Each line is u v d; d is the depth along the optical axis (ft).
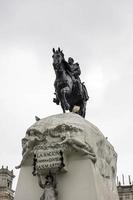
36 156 21.62
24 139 23.17
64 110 26.08
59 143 21.52
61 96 26.48
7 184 144.97
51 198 19.98
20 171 23.15
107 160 25.43
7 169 147.02
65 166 21.18
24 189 22.34
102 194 21.65
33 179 22.48
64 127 22.07
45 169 21.20
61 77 26.91
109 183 24.57
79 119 23.45
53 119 23.34
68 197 20.72
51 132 22.24
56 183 21.17
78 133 21.94
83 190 20.66
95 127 24.84
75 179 21.15
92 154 21.79
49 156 21.35
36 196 21.79
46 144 21.93
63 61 27.53
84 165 21.39
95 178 21.06
